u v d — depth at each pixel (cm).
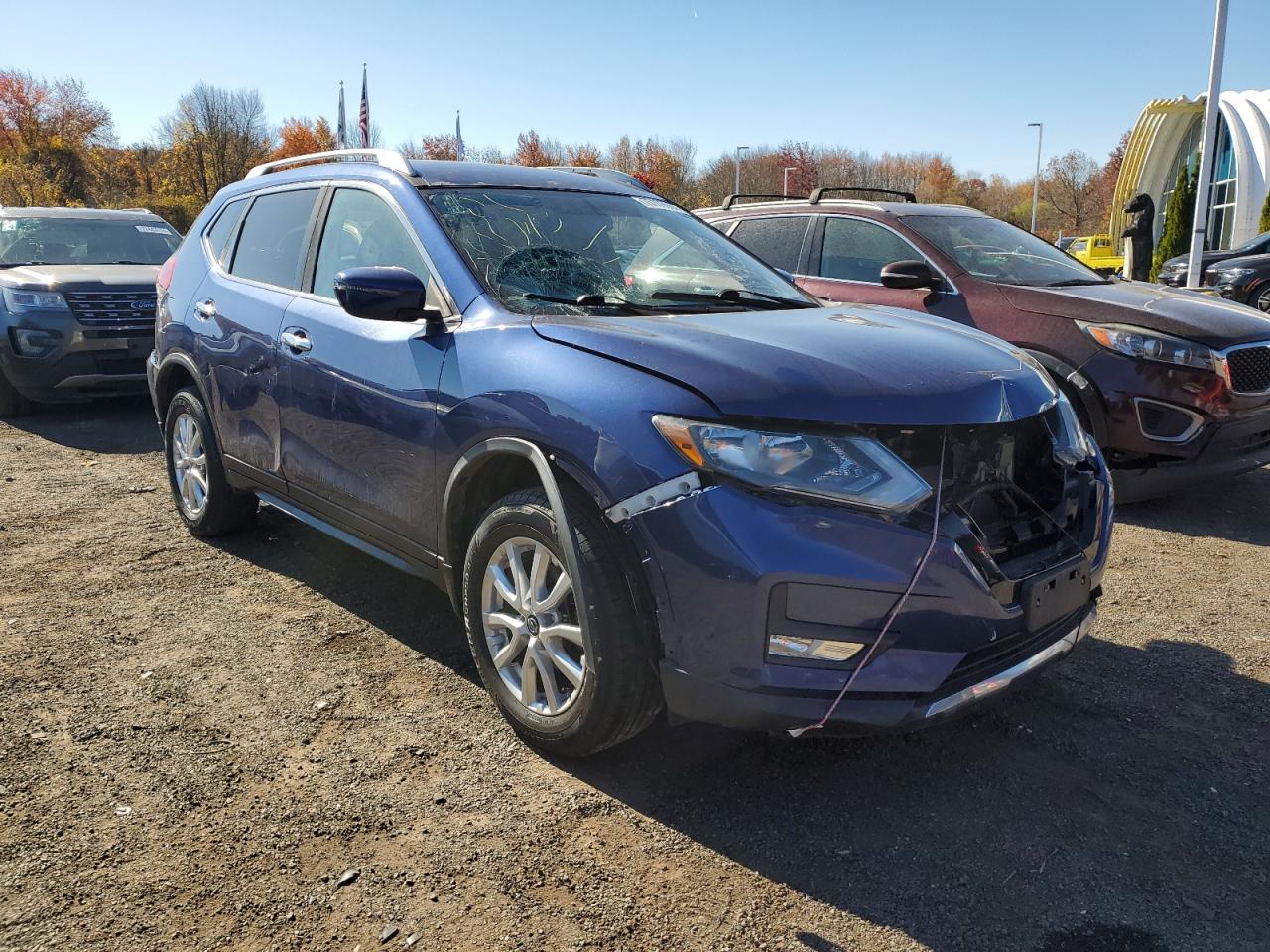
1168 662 345
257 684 324
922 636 234
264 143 5272
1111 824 251
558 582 265
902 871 232
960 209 658
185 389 461
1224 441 500
